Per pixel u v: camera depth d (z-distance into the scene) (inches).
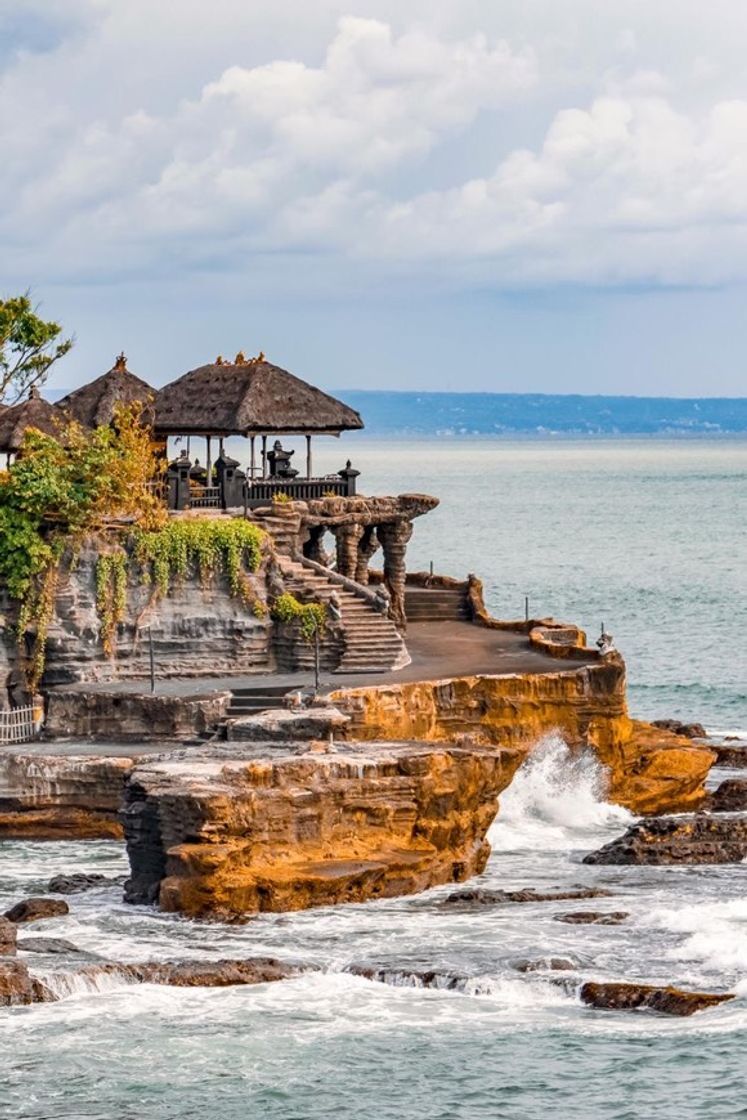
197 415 5807.1
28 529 5027.1
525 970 3501.5
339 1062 3179.1
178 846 3836.1
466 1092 3083.2
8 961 3430.1
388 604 5369.1
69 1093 3078.2
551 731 4953.3
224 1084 3110.2
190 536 5137.8
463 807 4192.9
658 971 3511.3
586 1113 3019.2
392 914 3848.4
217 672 5147.6
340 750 4224.9
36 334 6594.5
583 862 4340.6
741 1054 3189.0
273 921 3791.8
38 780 4547.2
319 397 5940.0
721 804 4975.4
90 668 5054.1
